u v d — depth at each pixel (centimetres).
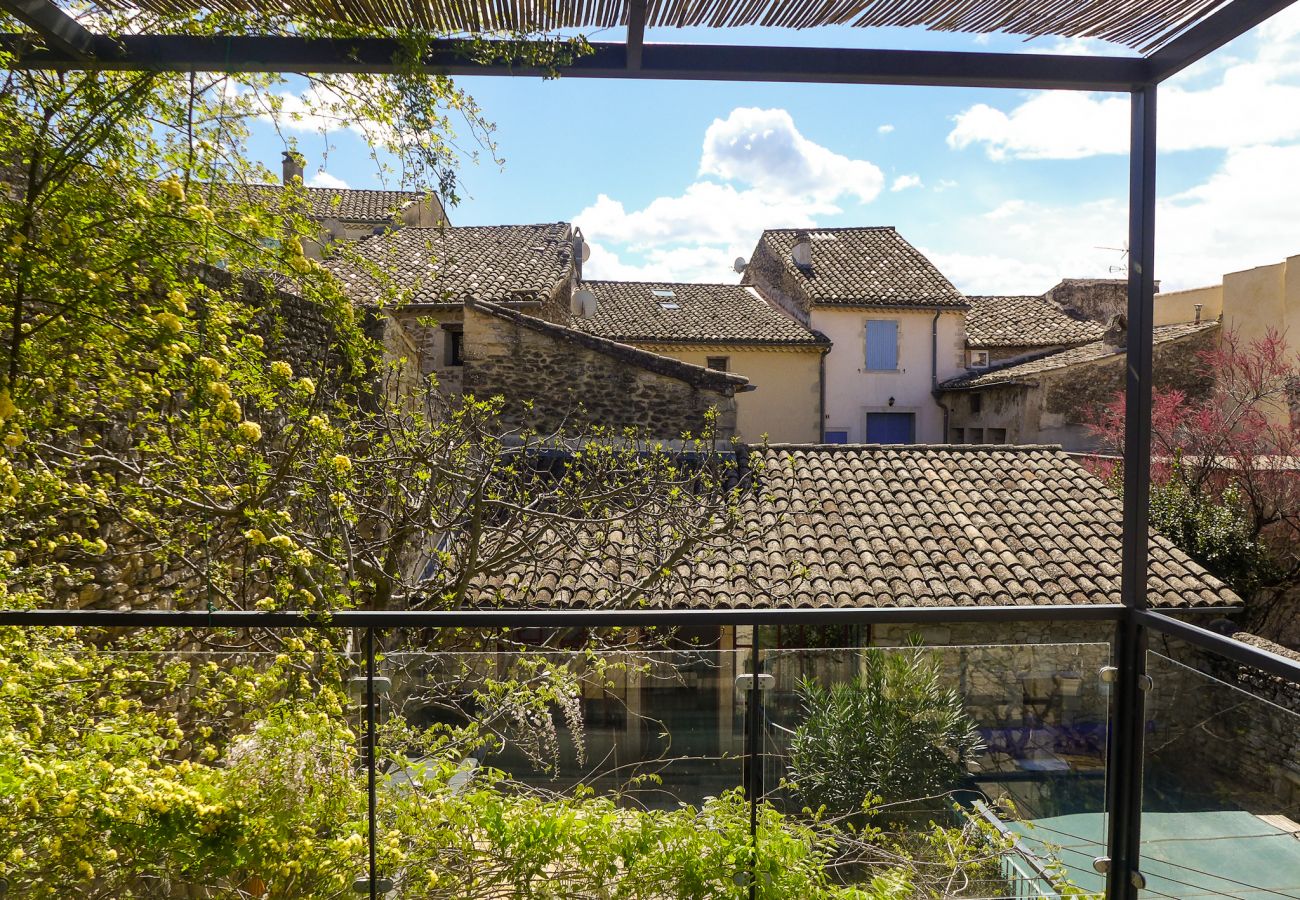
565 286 1370
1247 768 163
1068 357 1675
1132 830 201
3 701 197
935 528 725
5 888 184
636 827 200
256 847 191
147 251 184
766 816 202
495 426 912
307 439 337
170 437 358
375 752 199
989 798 203
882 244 2016
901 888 198
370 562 471
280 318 360
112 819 189
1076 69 204
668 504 565
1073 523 736
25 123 176
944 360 1842
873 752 204
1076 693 204
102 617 186
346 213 1364
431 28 198
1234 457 1047
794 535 711
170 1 192
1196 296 1788
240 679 203
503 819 200
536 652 206
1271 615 970
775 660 204
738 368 1750
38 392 225
